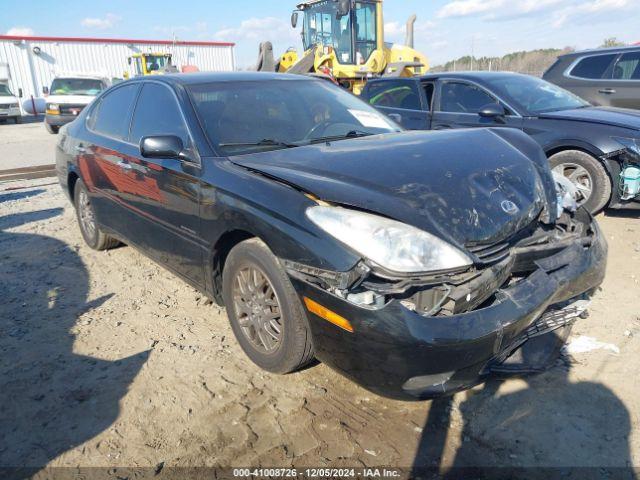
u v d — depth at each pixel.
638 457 2.21
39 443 2.42
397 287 2.15
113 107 4.33
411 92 6.98
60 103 16.23
